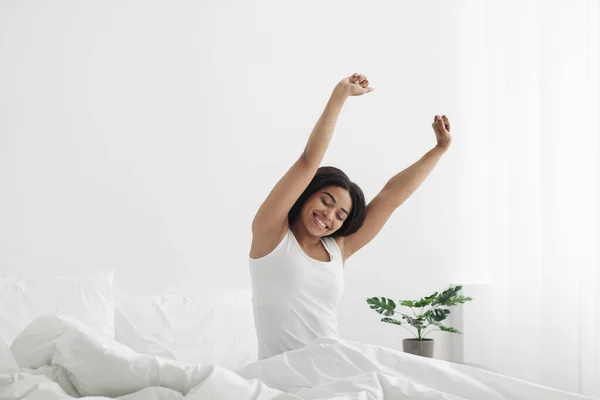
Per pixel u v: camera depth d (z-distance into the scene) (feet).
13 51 9.51
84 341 5.14
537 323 11.97
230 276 10.70
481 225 12.88
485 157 12.92
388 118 12.19
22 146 9.48
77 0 9.92
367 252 11.94
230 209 10.78
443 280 12.55
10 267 9.27
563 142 11.58
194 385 4.98
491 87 12.73
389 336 12.03
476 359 12.47
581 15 11.46
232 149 10.85
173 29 10.53
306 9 11.59
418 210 12.40
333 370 5.71
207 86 10.73
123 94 10.14
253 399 4.87
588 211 11.19
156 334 9.05
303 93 11.49
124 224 10.02
